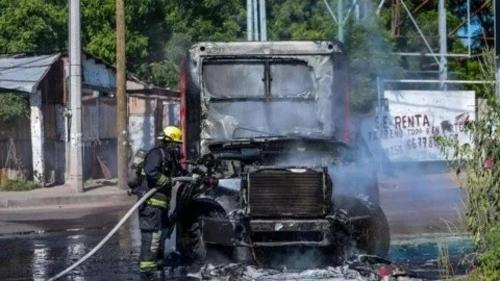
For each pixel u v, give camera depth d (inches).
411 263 600.1
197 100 739.4
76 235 844.6
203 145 733.9
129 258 676.1
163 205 591.8
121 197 1224.2
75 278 585.3
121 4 1284.4
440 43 1749.5
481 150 466.3
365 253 586.2
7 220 988.6
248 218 558.6
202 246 608.4
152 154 588.1
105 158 1552.7
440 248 587.8
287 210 558.3
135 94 1581.0
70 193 1227.2
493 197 459.5
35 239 816.3
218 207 586.6
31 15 1850.4
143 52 1915.6
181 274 585.3
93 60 1549.0
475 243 472.7
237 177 604.7
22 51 1753.2
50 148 1380.4
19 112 1330.0
